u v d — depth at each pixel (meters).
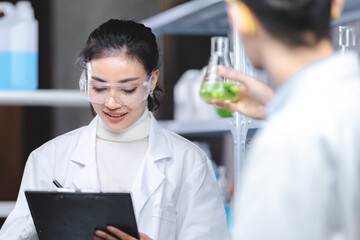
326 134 1.20
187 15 3.43
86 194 2.09
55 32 4.49
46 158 2.62
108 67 2.37
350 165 1.19
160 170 2.54
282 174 1.18
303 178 1.17
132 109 2.49
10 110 4.45
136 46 2.39
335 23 2.95
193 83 3.93
